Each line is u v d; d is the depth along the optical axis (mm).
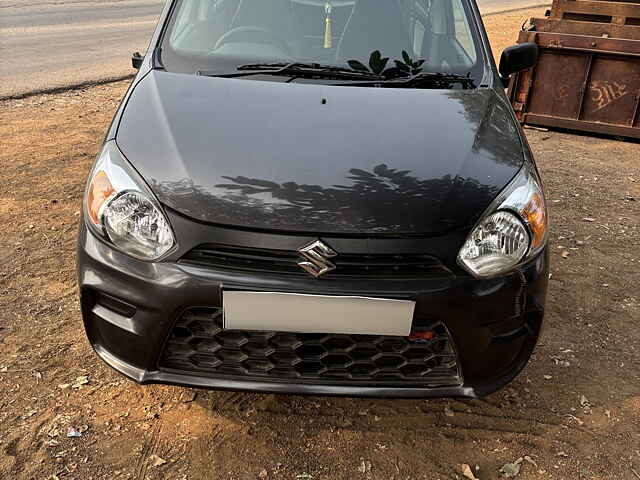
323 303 1771
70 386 2303
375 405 2303
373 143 2066
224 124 2117
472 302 1835
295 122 2150
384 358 1913
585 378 2502
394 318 1800
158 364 1924
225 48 2701
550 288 3178
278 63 2619
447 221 1836
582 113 5840
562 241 3713
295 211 1804
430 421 2240
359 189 1874
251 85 2418
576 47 5613
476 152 2098
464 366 1922
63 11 12742
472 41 2895
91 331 2035
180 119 2141
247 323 1804
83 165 4520
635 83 5559
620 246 3676
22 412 2162
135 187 1893
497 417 2273
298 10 2842
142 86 2426
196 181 1884
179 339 1893
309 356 1896
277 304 1778
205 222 1806
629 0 6270
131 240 1857
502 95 2619
